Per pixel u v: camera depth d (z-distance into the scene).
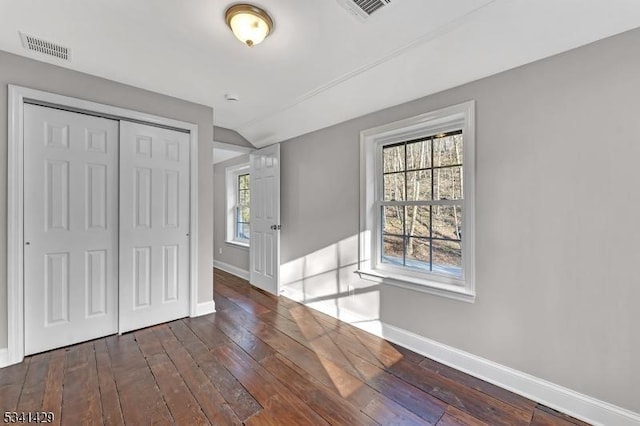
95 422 1.47
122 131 2.45
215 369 1.97
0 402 1.60
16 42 1.83
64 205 2.21
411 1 1.42
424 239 2.38
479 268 1.93
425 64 1.93
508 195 1.80
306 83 2.37
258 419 1.51
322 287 3.11
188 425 1.46
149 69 2.17
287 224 3.61
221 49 1.89
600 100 1.50
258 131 3.62
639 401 1.40
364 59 1.98
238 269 4.71
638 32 1.40
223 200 5.19
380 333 2.52
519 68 1.76
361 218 2.70
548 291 1.66
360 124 2.72
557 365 1.63
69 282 2.24
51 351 2.16
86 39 1.79
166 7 1.49
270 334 2.54
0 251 1.93
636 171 1.40
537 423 1.51
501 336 1.84
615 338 1.46
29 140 2.06
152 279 2.65
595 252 1.52
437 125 2.26
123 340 2.37
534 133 1.70
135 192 2.54
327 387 1.79
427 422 1.51
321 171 3.14
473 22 1.55
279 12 1.52
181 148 2.80
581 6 1.36
